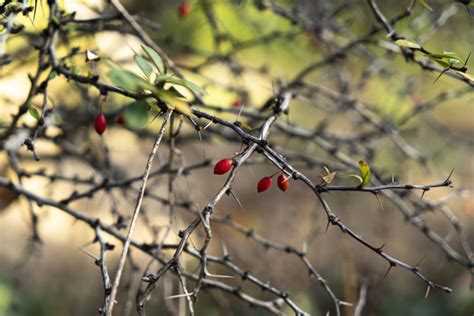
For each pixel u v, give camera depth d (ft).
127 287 10.37
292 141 17.44
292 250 9.98
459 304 17.80
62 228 16.31
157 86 6.11
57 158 13.17
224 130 12.88
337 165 12.20
